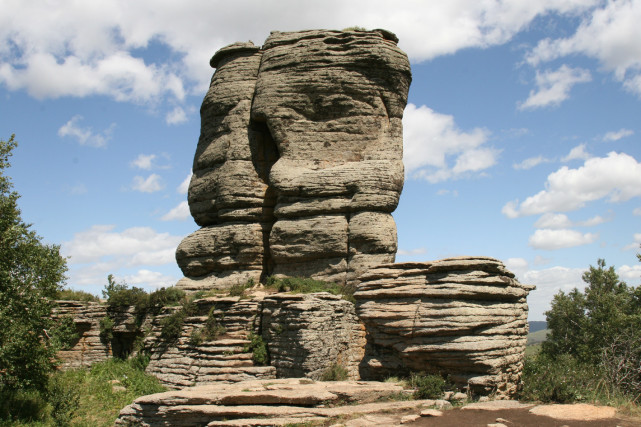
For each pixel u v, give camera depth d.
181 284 44.12
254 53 47.47
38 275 29.62
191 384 32.81
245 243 43.03
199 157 47.78
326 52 44.16
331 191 41.41
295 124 43.91
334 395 22.86
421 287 26.67
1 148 29.62
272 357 32.81
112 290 45.19
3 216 29.17
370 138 43.66
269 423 20.97
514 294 26.58
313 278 40.91
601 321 49.34
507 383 25.38
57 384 32.09
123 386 33.44
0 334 27.14
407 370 26.72
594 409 19.48
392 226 40.94
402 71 44.62
